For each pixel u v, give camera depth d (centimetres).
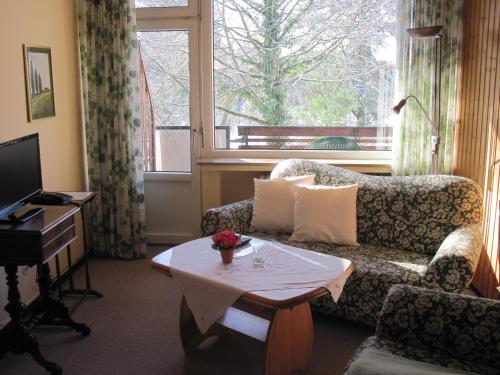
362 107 426
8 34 307
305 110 435
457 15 371
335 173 371
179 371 266
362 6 409
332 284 239
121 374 263
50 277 308
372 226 343
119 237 430
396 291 204
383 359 180
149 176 454
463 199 318
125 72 408
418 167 397
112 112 415
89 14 404
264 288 230
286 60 428
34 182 285
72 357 279
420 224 328
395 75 401
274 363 245
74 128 408
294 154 437
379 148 430
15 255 248
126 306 342
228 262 259
